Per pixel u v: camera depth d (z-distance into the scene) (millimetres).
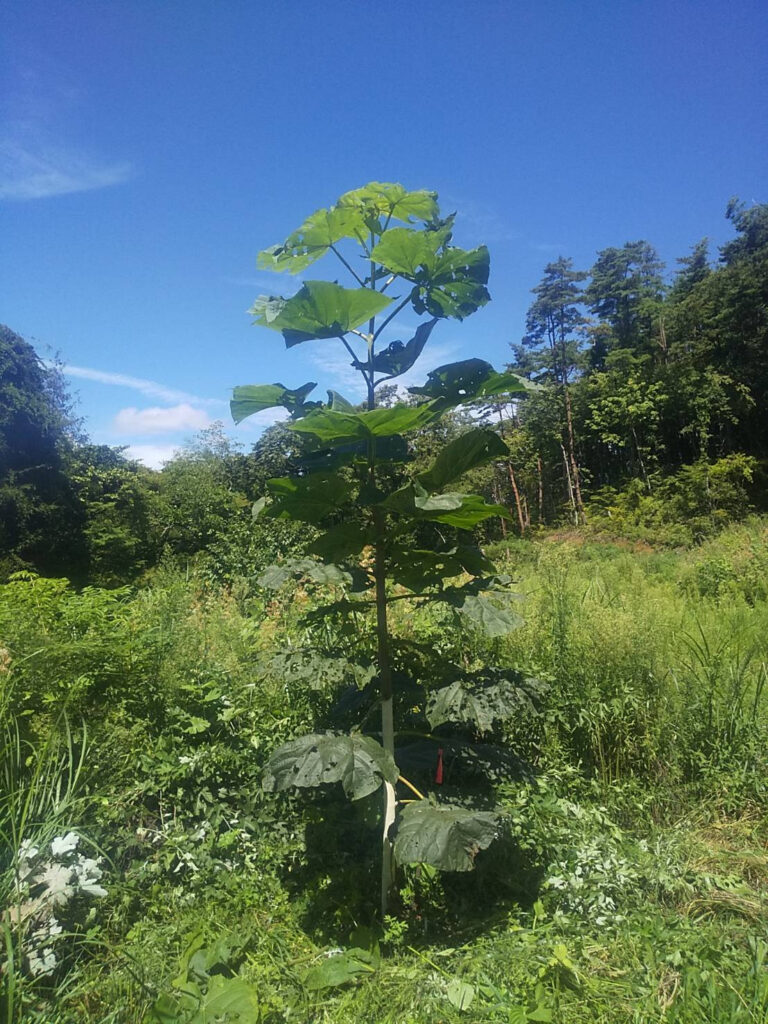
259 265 2748
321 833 2930
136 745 3168
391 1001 2047
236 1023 1845
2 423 19750
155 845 2844
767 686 4293
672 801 3264
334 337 2523
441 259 2488
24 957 2039
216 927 2492
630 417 29156
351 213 2518
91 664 3326
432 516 2410
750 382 30219
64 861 2385
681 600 7676
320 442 2494
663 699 3697
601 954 2211
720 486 23922
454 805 2379
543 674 3723
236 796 3084
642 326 36125
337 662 2734
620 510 25859
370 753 2275
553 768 3418
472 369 2406
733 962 2117
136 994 2043
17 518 19531
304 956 2363
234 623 4961
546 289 35219
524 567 7559
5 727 2824
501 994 1965
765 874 2723
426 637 4027
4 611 3609
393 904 2547
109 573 19328
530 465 32469
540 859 2768
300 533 10969
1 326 21078
